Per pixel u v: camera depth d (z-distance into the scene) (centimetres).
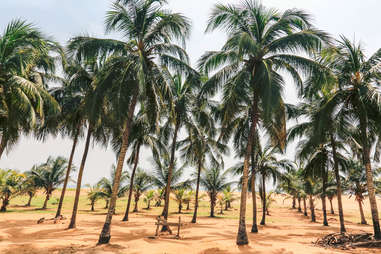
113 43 1040
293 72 1142
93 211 3058
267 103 954
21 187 2775
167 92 1192
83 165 1460
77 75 1448
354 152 1667
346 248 1038
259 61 1130
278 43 1076
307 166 1967
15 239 1044
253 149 1702
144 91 1020
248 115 1630
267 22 1140
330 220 3100
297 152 1869
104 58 1105
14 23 1059
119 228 1416
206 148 2131
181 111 1524
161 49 1154
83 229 1348
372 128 1348
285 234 1464
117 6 1088
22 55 1059
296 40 1027
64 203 4000
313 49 1046
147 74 1090
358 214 3938
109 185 3186
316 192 2992
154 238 1117
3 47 1032
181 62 1154
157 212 3288
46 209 2931
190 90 1582
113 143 1839
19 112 1077
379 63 1136
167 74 1186
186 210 3800
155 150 2208
